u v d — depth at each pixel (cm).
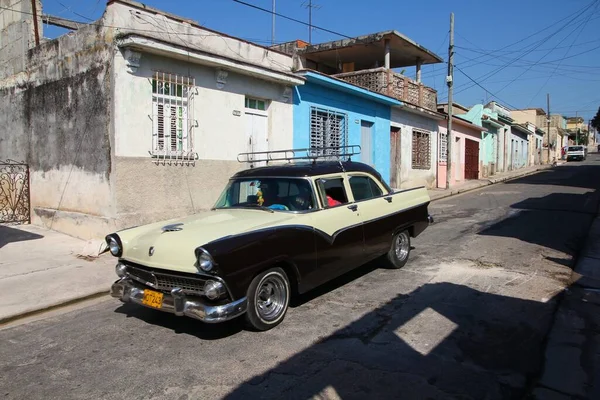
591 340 416
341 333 439
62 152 932
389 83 1634
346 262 546
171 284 435
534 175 2919
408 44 1683
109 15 802
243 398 329
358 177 607
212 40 985
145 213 836
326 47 1700
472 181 2477
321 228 507
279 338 430
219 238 421
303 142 1261
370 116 1588
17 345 442
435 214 1250
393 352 396
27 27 1038
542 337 423
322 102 1334
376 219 604
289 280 486
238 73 1016
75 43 884
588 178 2381
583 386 339
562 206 1274
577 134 8512
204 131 945
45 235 919
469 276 621
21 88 1050
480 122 2703
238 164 1021
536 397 324
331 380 351
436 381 346
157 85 856
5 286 614
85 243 842
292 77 1137
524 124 4050
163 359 396
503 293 547
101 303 574
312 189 523
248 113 1085
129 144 812
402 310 496
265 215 501
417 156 1961
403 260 677
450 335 429
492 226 999
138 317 509
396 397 325
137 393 340
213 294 397
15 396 342
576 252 740
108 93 805
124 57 800
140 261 448
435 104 2108
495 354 390
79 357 407
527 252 748
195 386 348
